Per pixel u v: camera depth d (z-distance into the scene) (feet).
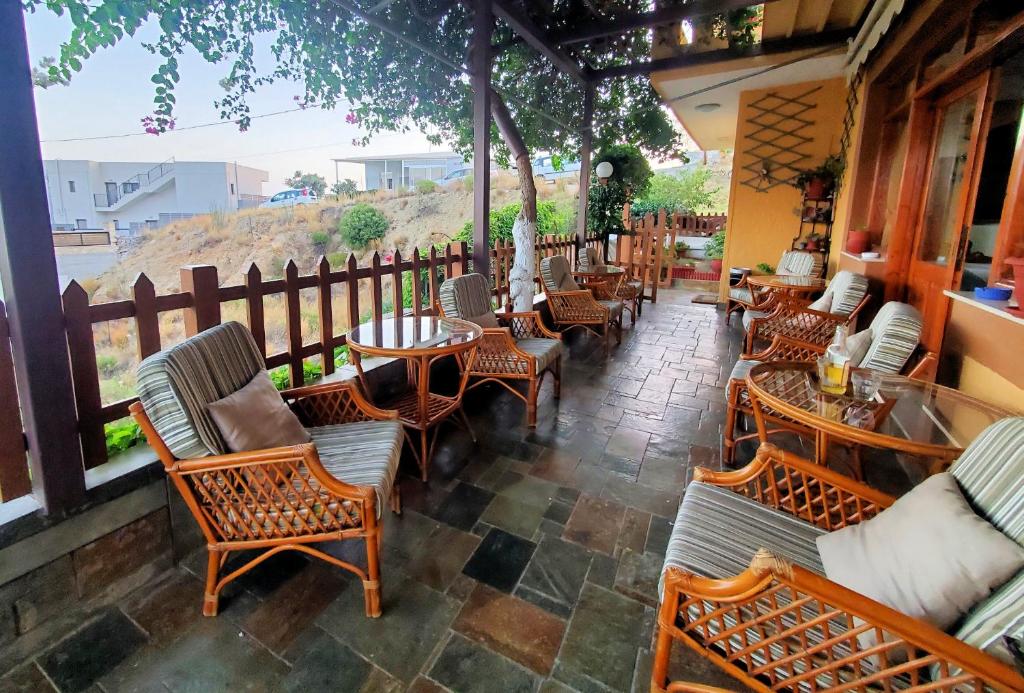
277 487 5.21
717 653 3.78
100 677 4.72
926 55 11.66
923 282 11.18
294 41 10.91
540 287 18.43
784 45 16.61
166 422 4.96
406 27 12.73
